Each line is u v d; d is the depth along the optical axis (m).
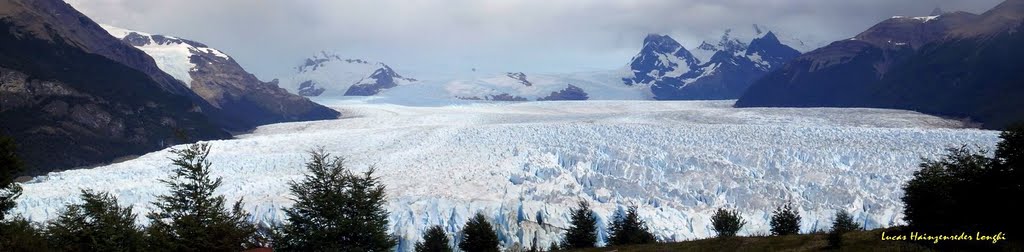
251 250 31.95
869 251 24.80
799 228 46.50
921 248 24.22
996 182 24.98
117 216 31.61
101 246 30.03
